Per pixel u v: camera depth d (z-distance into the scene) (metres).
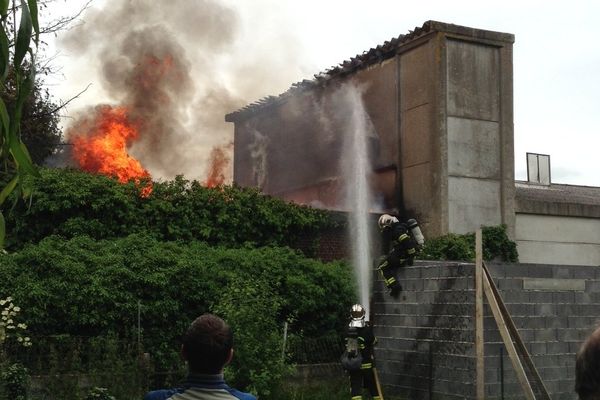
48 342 10.32
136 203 13.83
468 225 17.66
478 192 17.91
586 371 2.05
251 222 14.97
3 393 9.01
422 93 17.98
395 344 12.64
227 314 11.05
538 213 18.67
